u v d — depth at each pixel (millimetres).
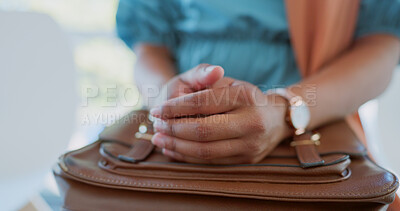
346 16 548
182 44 688
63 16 1654
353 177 341
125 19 708
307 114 414
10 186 458
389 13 550
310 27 551
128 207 351
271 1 570
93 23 1687
